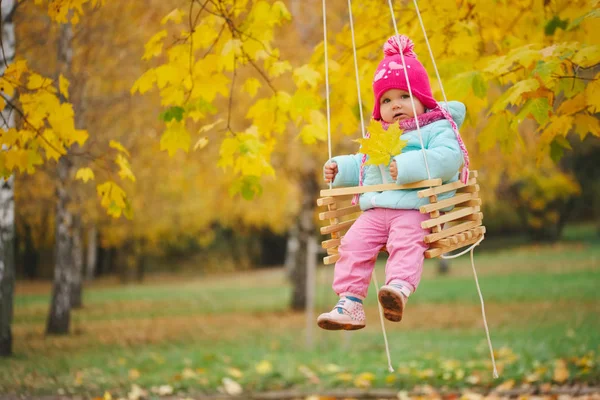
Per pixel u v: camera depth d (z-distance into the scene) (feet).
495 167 44.37
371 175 12.55
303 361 30.94
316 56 19.33
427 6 17.97
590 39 15.76
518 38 19.85
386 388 24.56
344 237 12.45
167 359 32.58
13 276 31.83
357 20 19.35
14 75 15.84
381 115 12.96
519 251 112.27
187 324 52.65
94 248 113.19
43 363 30.89
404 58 12.63
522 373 24.84
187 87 16.89
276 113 18.15
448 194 12.20
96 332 47.19
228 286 95.66
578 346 30.71
